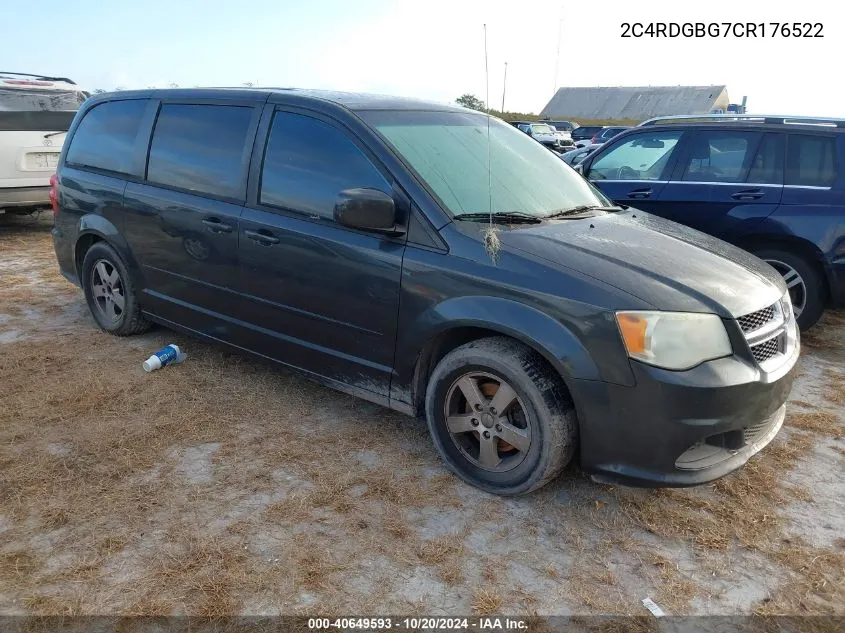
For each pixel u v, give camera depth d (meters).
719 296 2.84
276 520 2.87
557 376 2.90
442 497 3.08
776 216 5.38
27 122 8.26
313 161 3.56
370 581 2.54
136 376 4.23
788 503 3.14
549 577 2.61
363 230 3.31
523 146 4.16
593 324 2.72
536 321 2.81
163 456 3.33
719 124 5.77
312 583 2.51
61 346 4.72
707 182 5.73
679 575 2.65
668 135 6.03
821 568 2.70
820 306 5.38
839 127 5.25
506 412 3.01
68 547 2.65
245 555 2.64
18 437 3.45
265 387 4.14
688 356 2.69
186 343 4.81
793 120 5.51
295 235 3.53
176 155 4.23
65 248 5.12
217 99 4.08
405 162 3.29
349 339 3.46
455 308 3.00
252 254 3.75
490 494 3.11
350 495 3.07
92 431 3.54
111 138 4.72
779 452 3.60
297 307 3.62
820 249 5.20
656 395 2.66
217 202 3.93
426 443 3.56
